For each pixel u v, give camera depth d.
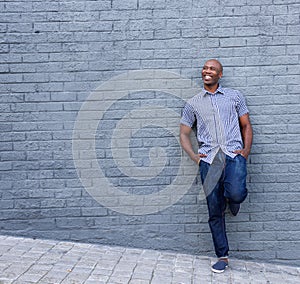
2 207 4.47
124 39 4.31
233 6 4.25
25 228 4.49
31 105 4.39
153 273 3.97
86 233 4.49
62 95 4.38
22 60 4.34
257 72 4.28
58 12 4.30
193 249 4.46
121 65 4.33
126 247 4.49
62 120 4.40
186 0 4.26
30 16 4.31
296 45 4.25
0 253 4.15
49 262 4.04
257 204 4.40
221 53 4.28
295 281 4.03
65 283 3.67
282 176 4.36
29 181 4.45
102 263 4.10
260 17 4.24
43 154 4.43
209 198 4.06
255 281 3.97
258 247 4.43
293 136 4.32
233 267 4.24
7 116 4.40
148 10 4.28
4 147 4.43
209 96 4.13
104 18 4.30
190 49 4.29
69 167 4.44
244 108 4.17
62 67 4.35
